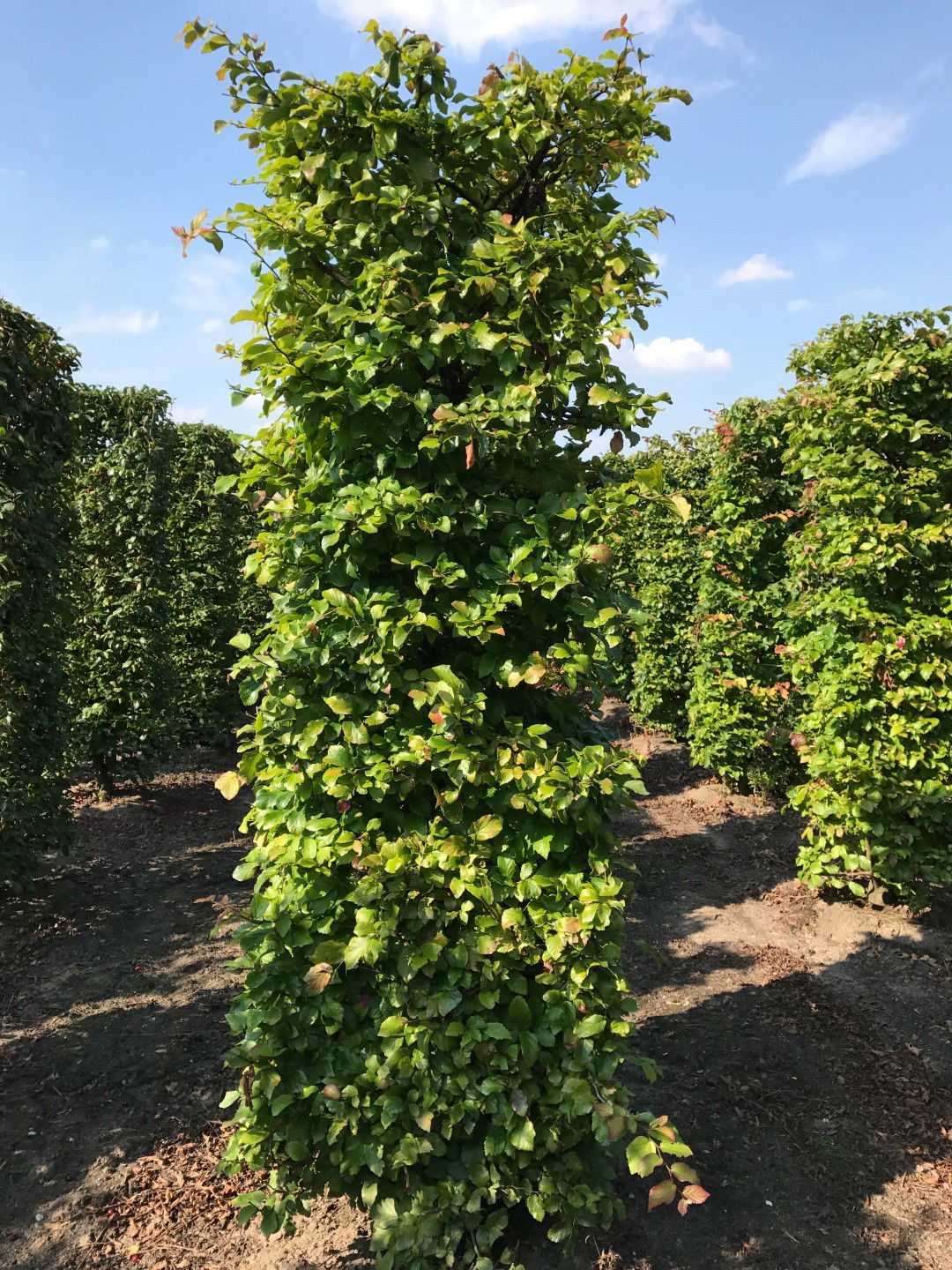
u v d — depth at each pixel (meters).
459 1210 2.80
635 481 2.77
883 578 6.42
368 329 2.97
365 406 2.79
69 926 6.54
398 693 3.00
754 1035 4.94
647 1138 2.56
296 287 3.05
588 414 3.08
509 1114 2.71
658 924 6.72
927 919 6.42
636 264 3.02
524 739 2.84
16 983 5.64
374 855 2.74
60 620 7.21
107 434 10.39
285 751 3.12
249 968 3.01
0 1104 4.26
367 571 2.96
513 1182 2.80
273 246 3.00
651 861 8.19
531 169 3.10
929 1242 3.37
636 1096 4.31
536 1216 2.71
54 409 6.93
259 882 3.09
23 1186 3.65
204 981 5.72
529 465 3.00
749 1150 3.90
